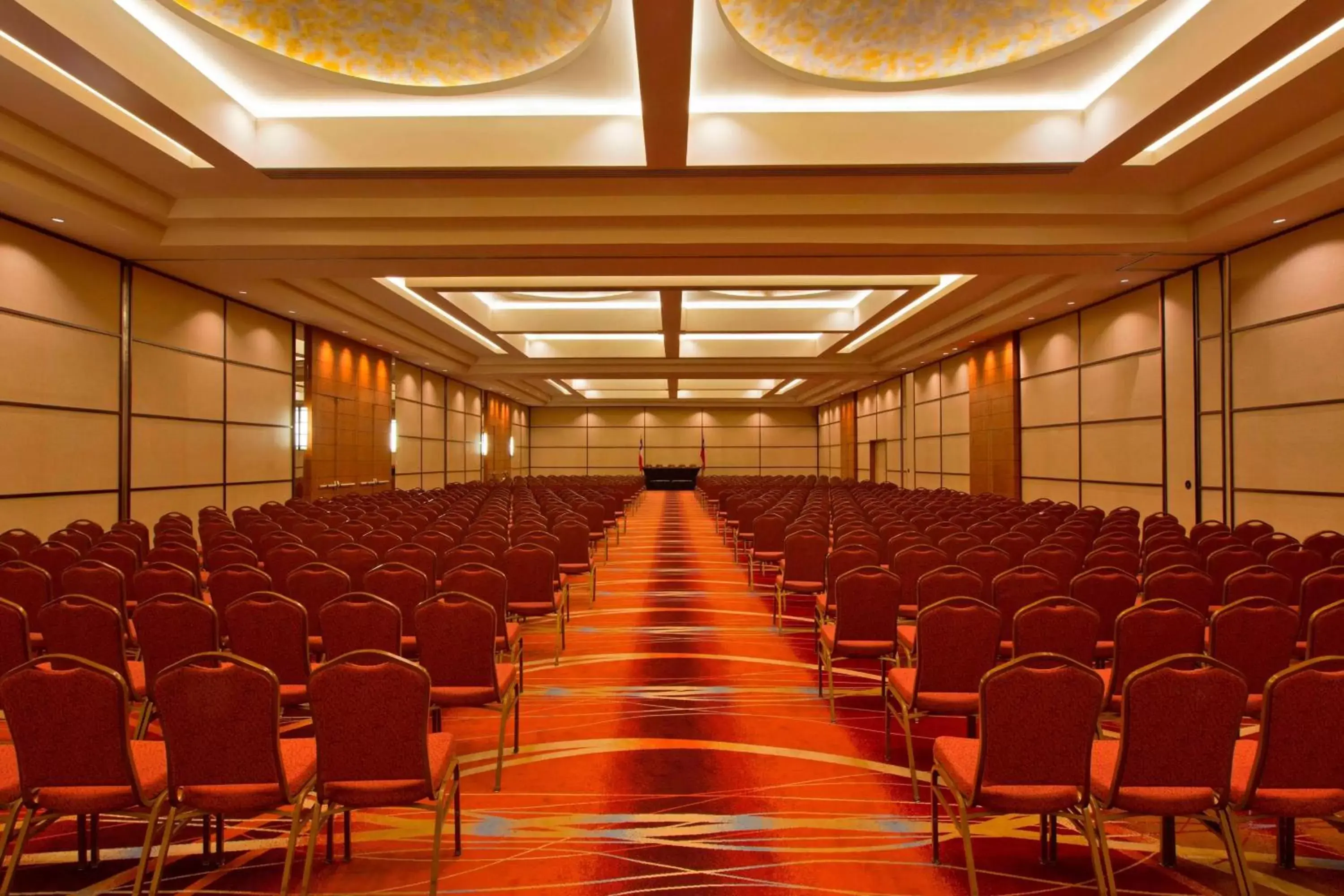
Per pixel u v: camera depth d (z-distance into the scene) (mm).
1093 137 7195
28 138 6707
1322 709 2420
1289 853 2951
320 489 15070
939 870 2955
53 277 8547
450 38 6051
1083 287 11719
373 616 3812
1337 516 8023
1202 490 10227
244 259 9539
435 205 8359
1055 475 14570
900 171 7523
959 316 15094
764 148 7363
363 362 17172
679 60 5480
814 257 9508
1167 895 2768
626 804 3521
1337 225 7898
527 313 16625
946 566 4746
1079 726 2486
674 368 20984
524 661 5969
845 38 6066
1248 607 3502
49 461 8562
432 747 2943
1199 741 2453
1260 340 9031
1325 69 5648
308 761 2889
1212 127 6727
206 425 11578
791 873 2928
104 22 5453
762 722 4645
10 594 4734
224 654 2482
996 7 5664
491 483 23438
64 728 2477
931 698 3594
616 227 8758
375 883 2850
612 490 18344
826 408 34781
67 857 3035
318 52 6234
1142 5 5551
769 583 9789
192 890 2801
